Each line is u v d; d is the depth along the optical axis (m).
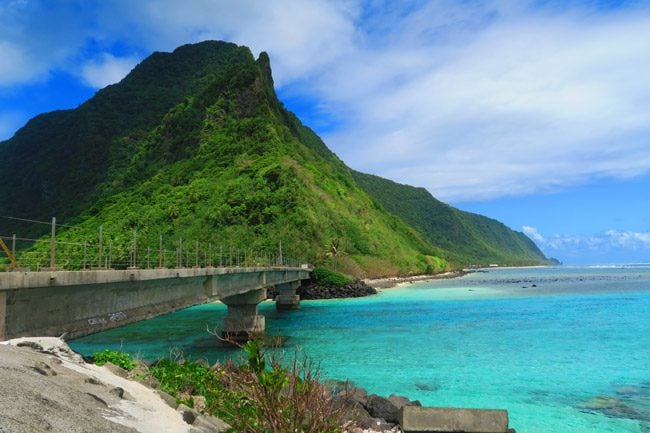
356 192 181.88
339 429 7.64
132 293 20.45
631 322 42.88
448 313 54.25
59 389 7.02
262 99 187.75
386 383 21.86
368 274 124.31
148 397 8.96
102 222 137.12
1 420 5.11
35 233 171.25
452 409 8.44
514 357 27.55
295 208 126.38
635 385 21.05
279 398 7.25
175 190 143.25
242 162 155.12
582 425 16.06
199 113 191.62
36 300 13.88
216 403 9.90
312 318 54.03
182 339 38.66
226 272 33.66
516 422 16.41
